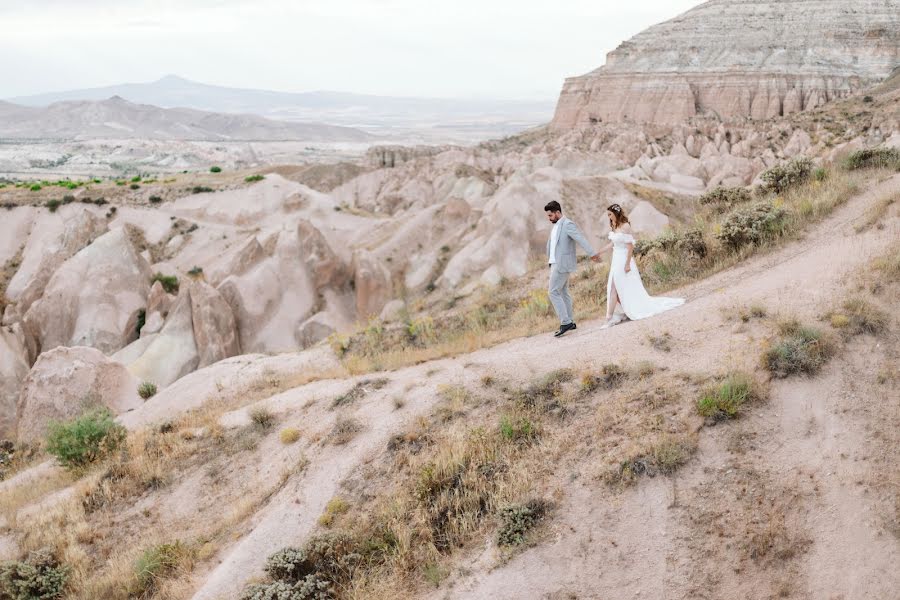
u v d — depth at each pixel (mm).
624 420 8336
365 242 61188
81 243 50312
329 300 46250
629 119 139375
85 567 9898
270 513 9352
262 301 43438
